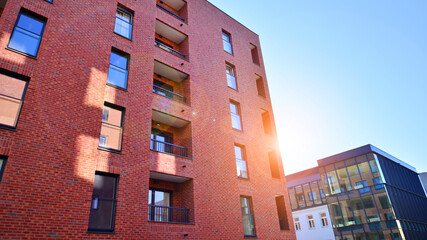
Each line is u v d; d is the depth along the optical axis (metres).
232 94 18.02
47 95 9.52
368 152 34.88
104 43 12.18
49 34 10.51
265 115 20.88
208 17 19.84
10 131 8.36
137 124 11.76
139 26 14.30
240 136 16.86
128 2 14.44
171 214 12.82
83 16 11.91
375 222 31.52
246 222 14.62
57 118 9.46
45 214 8.12
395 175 36.78
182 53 17.14
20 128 8.56
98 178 9.86
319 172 39.00
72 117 9.84
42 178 8.42
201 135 14.45
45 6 10.88
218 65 18.23
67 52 10.70
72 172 9.11
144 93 12.71
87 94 10.60
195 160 13.42
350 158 36.44
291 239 16.33
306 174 42.62
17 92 9.06
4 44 9.23
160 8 16.56
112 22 13.03
